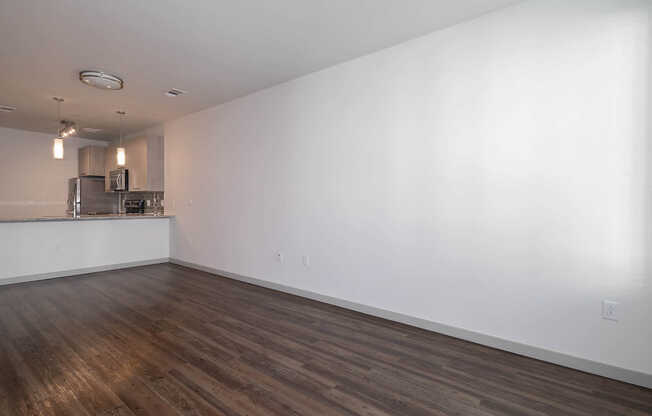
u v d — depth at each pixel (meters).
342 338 2.76
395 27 2.78
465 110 2.70
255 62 3.45
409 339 2.75
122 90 4.23
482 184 2.63
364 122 3.32
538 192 2.40
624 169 2.11
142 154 5.91
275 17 2.62
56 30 2.76
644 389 2.04
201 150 5.25
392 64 3.12
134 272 5.20
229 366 2.29
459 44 2.72
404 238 3.07
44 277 4.74
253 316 3.26
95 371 2.21
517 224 2.48
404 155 3.05
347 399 1.93
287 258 4.07
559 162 2.32
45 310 3.41
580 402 1.92
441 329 2.86
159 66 3.51
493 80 2.56
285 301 3.74
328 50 3.20
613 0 2.12
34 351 2.49
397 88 3.09
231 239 4.80
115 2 2.39
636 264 2.08
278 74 3.78
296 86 3.91
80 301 3.71
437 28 2.80
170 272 5.20
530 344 2.45
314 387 2.05
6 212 6.33
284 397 1.94
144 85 4.07
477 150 2.65
